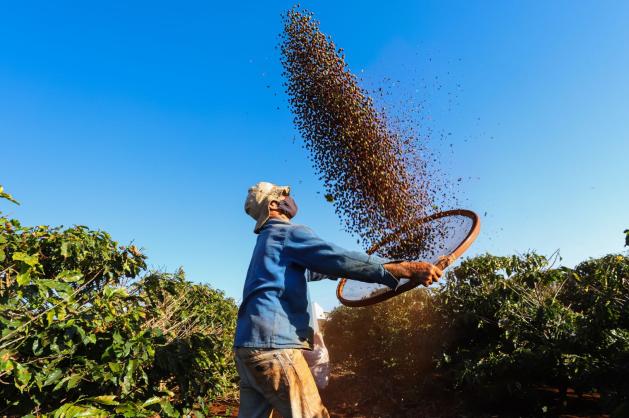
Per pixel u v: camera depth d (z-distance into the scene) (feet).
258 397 7.63
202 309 17.72
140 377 11.10
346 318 26.02
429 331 18.30
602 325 12.48
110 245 12.55
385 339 20.68
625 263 12.90
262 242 7.72
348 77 13.25
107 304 10.32
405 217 11.51
